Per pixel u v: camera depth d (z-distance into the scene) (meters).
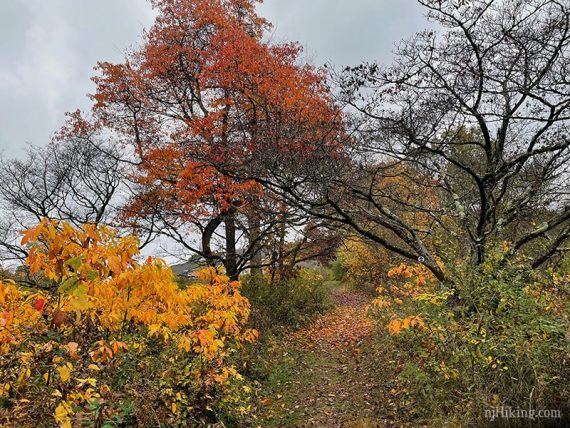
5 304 3.93
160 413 4.67
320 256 16.34
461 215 9.05
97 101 14.27
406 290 9.84
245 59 11.15
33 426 3.51
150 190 13.41
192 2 13.70
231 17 14.23
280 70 11.24
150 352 5.69
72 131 14.75
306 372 9.17
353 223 9.03
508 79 7.24
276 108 10.38
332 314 17.12
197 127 12.02
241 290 13.96
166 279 4.25
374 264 22.78
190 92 14.42
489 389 4.93
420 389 5.95
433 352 5.82
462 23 7.66
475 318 5.43
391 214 9.38
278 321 13.75
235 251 14.27
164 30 13.79
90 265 3.57
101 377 4.55
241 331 10.31
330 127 9.31
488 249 7.10
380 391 7.07
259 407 7.02
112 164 15.65
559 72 7.07
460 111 8.12
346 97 8.53
